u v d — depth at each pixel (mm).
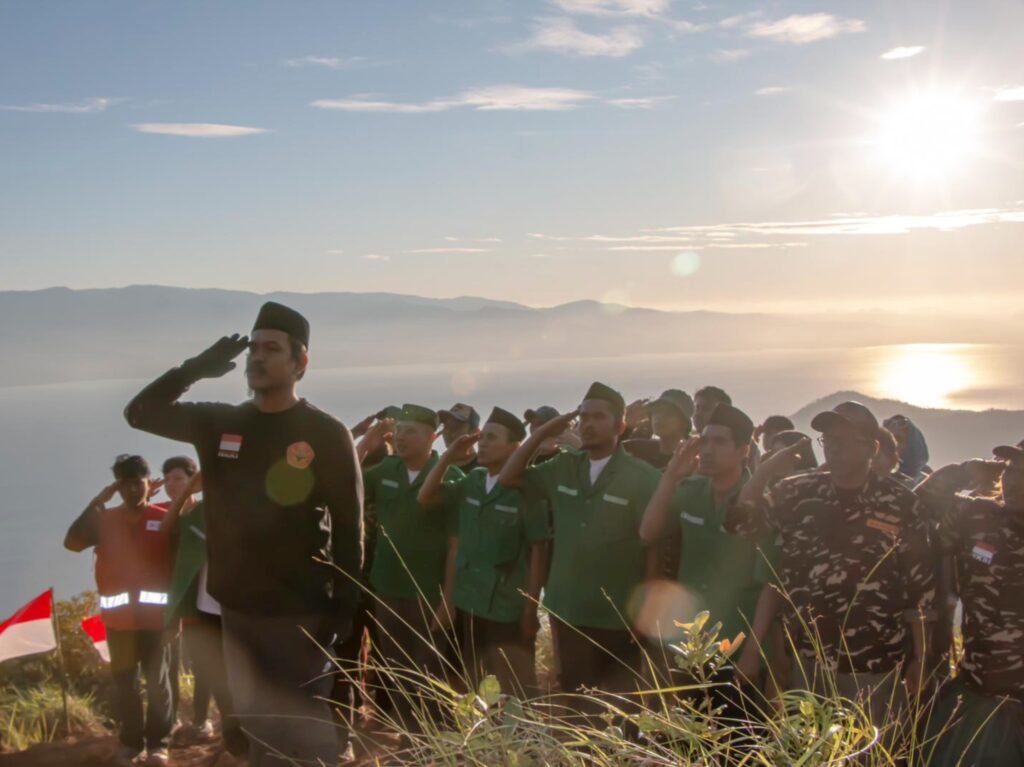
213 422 5027
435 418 8148
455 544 7910
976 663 5230
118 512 8180
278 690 4879
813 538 5301
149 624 8039
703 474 6125
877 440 5297
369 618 8156
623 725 3104
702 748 2840
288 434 4949
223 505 4965
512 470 7156
